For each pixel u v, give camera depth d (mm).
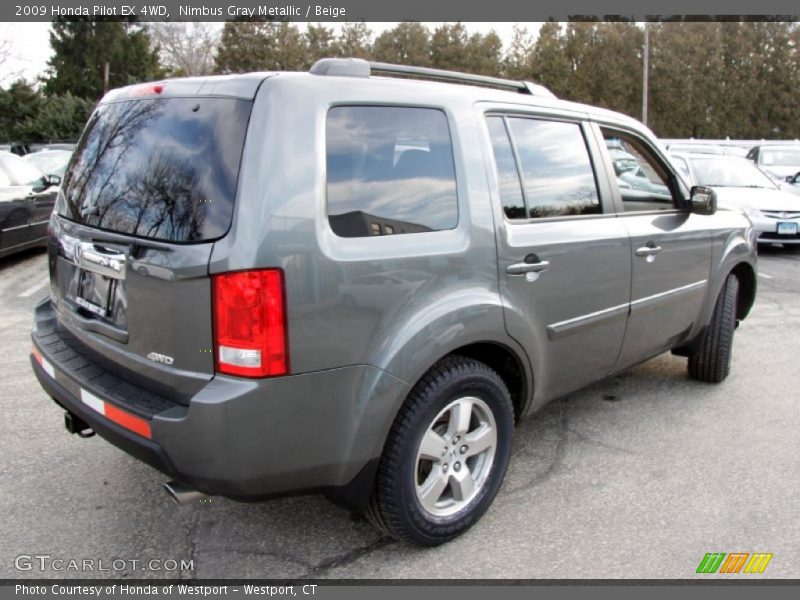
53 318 3279
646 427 4051
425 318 2549
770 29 42625
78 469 3473
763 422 4133
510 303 2902
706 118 41812
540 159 3191
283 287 2211
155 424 2275
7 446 3707
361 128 2492
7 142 38812
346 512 3125
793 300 7414
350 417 2414
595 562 2770
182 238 2279
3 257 9352
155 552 2816
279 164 2234
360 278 2377
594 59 41156
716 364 4637
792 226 9875
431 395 2621
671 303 4027
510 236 2920
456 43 43062
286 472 2336
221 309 2188
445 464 2797
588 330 3422
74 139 37969
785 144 15531
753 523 3039
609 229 3477
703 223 4266
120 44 44969
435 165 2709
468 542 2898
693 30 41281
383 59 42594
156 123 2543
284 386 2252
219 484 2256
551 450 3746
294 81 2355
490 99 3012
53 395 2820
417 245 2566
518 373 3123
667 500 3230
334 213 2361
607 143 3650
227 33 40531
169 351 2334
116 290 2543
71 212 2887
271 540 2908
